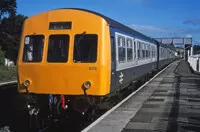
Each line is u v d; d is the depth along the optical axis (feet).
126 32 52.37
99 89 37.65
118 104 47.67
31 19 40.45
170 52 199.11
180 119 37.96
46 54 39.14
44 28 39.70
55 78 38.55
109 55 39.34
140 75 69.46
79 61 38.09
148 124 35.40
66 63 38.24
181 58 390.63
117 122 36.27
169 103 49.21
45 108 39.60
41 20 39.99
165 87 71.20
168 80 88.22
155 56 102.22
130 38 55.57
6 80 99.35
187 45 318.04
